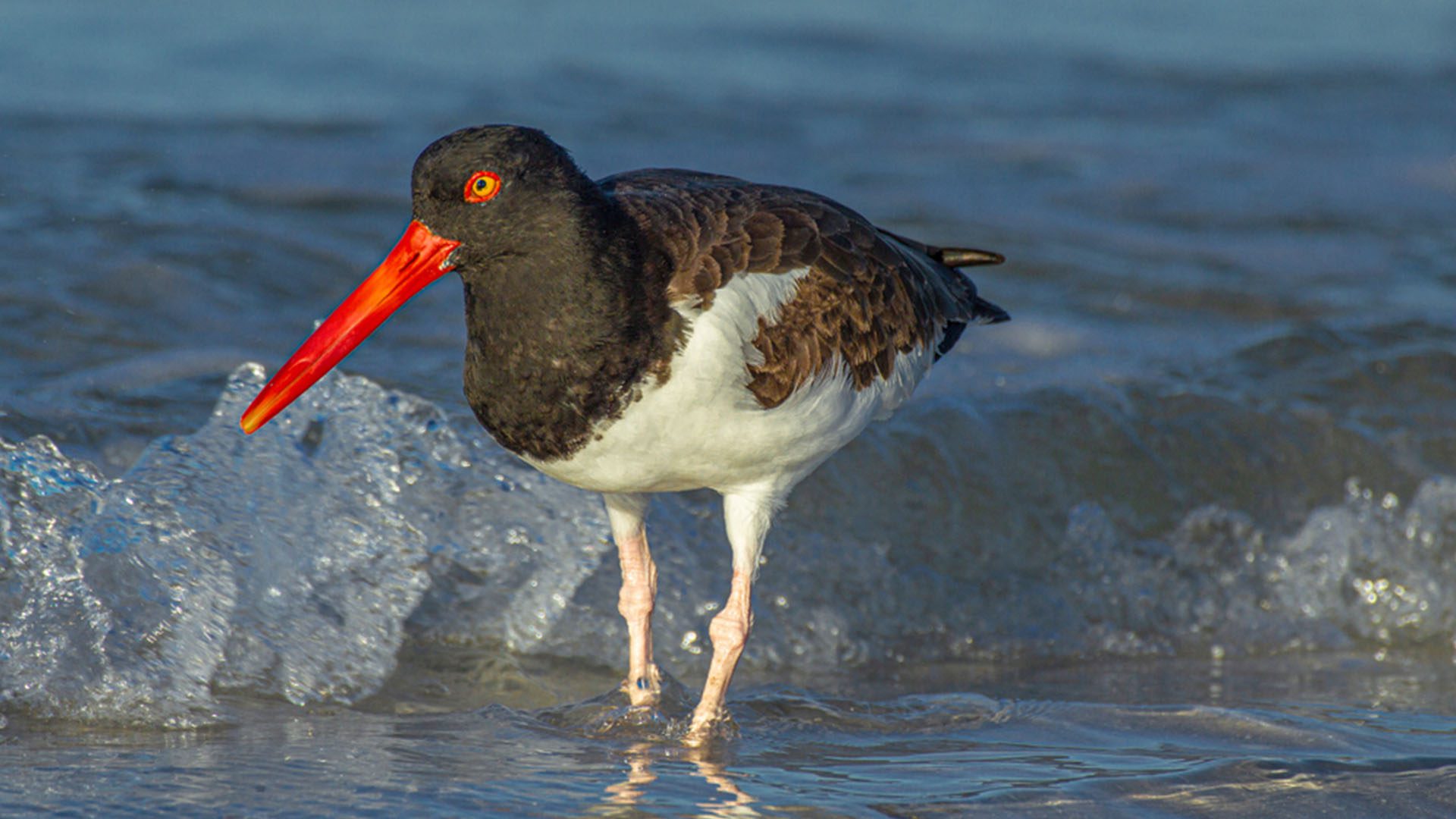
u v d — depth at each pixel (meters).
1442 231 20.19
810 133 22.36
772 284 8.45
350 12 26.64
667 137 21.28
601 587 11.08
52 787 7.73
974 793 8.05
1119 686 10.62
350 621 10.03
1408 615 12.31
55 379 12.18
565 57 25.39
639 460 8.54
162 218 15.59
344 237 15.95
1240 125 25.30
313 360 8.15
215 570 9.81
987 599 11.72
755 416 8.48
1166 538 12.59
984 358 14.66
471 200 7.98
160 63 22.45
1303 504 13.05
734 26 28.73
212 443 10.41
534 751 8.66
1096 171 21.70
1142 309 16.44
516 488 11.00
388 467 10.67
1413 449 13.58
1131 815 7.82
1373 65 30.00
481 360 8.34
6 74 20.92
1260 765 8.55
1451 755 8.91
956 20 30.95
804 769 8.47
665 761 8.52
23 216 15.08
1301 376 14.53
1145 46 30.45
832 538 11.72
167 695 9.11
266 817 7.46
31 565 9.49
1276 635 11.92
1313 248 19.02
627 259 8.14
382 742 8.70
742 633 9.09
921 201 19.38
